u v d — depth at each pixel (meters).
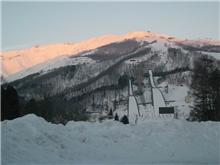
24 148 22.17
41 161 21.03
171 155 24.11
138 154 23.97
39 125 25.48
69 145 24.14
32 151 22.06
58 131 25.69
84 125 27.70
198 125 28.84
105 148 24.70
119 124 28.56
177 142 26.12
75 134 26.00
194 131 27.92
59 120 41.34
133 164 20.77
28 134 23.86
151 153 24.36
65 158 22.28
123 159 22.73
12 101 33.53
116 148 24.80
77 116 42.59
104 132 26.77
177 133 27.33
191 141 26.42
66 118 41.84
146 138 26.47
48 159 21.64
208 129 28.23
